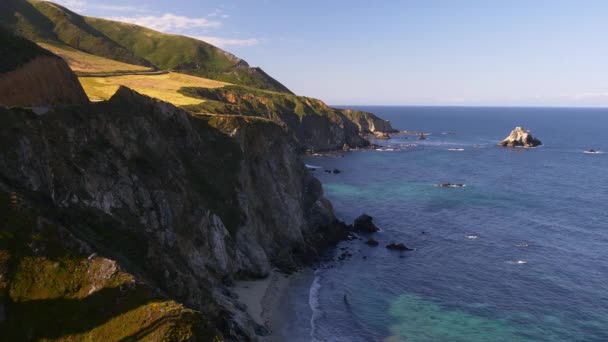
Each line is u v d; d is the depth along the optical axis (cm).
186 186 5094
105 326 2444
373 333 4362
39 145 3491
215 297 4078
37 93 4403
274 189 6875
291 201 7031
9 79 4188
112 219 3556
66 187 3472
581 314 4812
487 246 7000
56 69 4888
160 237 4172
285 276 5712
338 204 9662
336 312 4762
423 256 6581
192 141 5994
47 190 3284
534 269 6056
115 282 2609
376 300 5100
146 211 4272
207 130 6550
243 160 6544
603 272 5959
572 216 8781
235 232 5581
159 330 2403
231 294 4638
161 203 4488
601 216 8775
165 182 4794
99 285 2597
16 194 2847
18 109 3688
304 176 8525
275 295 5081
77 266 2664
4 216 2675
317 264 6228
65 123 4088
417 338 4303
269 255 6150
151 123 5462
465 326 4544
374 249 6888
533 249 6862
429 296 5228
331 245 7062
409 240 7338
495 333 4416
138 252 3347
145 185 4500
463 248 6912
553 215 8850
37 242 2664
